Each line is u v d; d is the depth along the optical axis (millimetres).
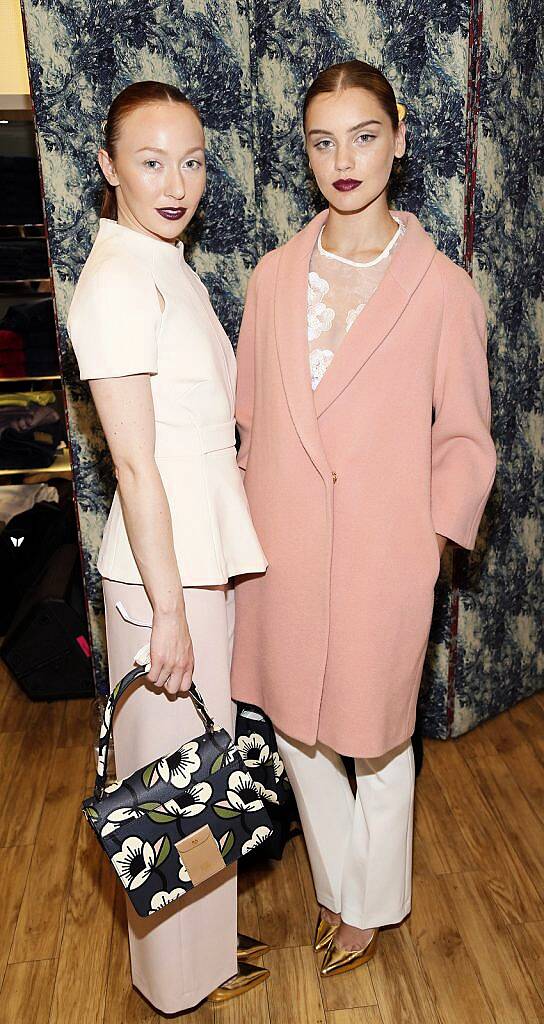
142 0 2273
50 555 3277
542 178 2396
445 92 2148
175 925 1712
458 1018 1811
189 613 1585
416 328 1572
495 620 2701
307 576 1646
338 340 1612
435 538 1646
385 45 2174
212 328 1585
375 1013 1832
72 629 2963
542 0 2244
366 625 1633
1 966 1966
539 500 2711
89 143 2383
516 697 2887
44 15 2275
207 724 1557
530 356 2529
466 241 2254
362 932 1942
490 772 2568
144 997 1859
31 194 2979
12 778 2621
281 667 1720
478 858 2236
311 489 1620
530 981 1891
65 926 2074
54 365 3111
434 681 2674
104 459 2670
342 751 1697
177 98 1443
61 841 2348
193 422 1521
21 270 3018
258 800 1561
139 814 1480
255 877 2217
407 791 1843
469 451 1661
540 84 2312
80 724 2906
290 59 2277
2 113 2857
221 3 2301
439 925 2043
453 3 2068
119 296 1409
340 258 1626
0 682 3197
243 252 2514
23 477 3188
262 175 2432
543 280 2492
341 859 1938
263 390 1690
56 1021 1832
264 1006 1859
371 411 1583
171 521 1487
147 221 1483
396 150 1584
